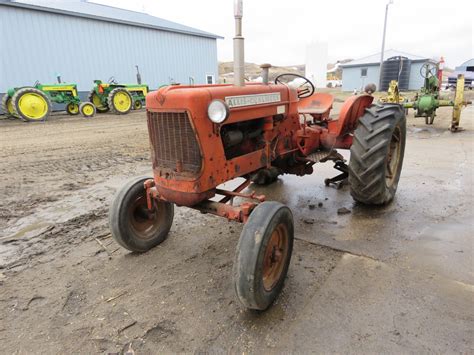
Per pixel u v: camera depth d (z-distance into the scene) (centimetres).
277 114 304
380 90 2275
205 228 346
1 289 256
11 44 1460
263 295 209
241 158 269
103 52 1784
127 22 1845
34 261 295
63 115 1451
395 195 409
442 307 216
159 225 314
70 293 249
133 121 1234
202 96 227
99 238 334
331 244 301
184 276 265
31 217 388
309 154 388
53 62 1603
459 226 323
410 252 282
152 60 2023
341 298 230
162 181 253
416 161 559
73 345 200
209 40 2348
